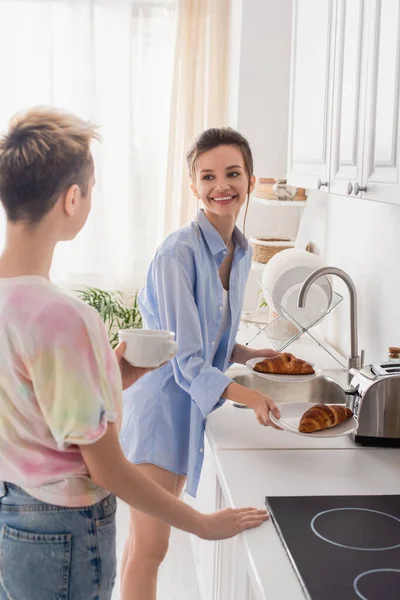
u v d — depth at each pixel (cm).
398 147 154
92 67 404
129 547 216
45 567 123
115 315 413
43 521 122
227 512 136
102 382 117
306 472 161
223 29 391
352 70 190
